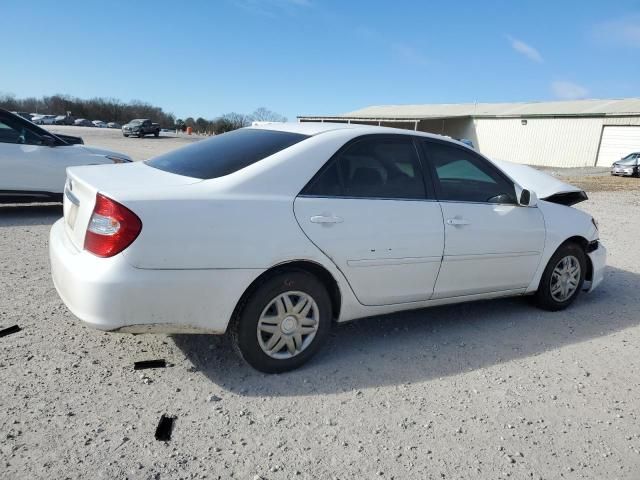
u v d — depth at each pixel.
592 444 2.74
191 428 2.63
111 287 2.67
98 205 2.79
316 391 3.09
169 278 2.78
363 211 3.38
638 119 33.84
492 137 42.41
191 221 2.82
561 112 38.22
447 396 3.14
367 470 2.41
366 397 3.06
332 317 3.52
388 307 3.67
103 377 3.05
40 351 3.30
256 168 3.13
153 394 2.91
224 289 2.93
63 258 2.94
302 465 2.41
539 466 2.53
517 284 4.41
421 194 3.74
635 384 3.45
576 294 4.92
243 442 2.55
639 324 4.61
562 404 3.13
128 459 2.35
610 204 14.85
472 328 4.28
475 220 3.95
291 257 3.10
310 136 3.43
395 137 3.73
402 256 3.56
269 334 3.18
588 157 36.66
